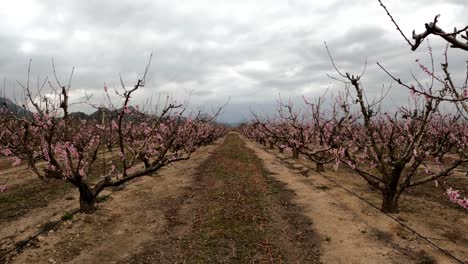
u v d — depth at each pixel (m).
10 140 12.06
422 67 5.46
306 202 13.64
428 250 8.73
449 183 17.05
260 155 32.56
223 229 10.34
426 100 10.86
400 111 12.50
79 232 9.95
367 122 12.14
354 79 12.13
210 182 17.91
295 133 24.11
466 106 3.93
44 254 8.52
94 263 8.09
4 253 8.52
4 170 20.30
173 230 10.31
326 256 8.51
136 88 11.95
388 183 11.80
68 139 11.17
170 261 8.23
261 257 8.41
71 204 12.74
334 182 17.66
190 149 20.30
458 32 2.53
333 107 15.84
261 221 11.12
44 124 10.40
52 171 10.77
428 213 11.89
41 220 10.92
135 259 8.33
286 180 18.61
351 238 9.66
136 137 20.81
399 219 11.18
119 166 22.44
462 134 14.07
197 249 8.91
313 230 10.33
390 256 8.42
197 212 12.23
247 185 16.86
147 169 13.06
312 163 25.09
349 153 13.98
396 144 16.09
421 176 19.14
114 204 12.94
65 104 10.82
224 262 8.15
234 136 90.00
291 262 8.19
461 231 10.08
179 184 17.14
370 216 11.58
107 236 9.77
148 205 13.01
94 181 17.38
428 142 16.28
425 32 2.62
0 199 13.51
